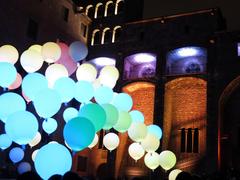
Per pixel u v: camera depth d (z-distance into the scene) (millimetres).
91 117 13281
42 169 10555
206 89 34156
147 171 34844
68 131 11945
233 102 34156
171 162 19516
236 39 33406
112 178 10602
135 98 38812
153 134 18578
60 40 35812
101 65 41281
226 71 32812
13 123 11703
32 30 31797
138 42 38062
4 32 28344
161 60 36219
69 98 14375
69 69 16469
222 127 33438
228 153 32844
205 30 34938
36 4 32594
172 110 36375
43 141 29875
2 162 25969
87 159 37344
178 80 35312
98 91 15688
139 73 38969
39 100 12773
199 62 36188
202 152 33531
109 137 17984
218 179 13609
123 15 40781
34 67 15234
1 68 13727
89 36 41750
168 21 37312
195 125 34781
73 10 38750
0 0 28234
